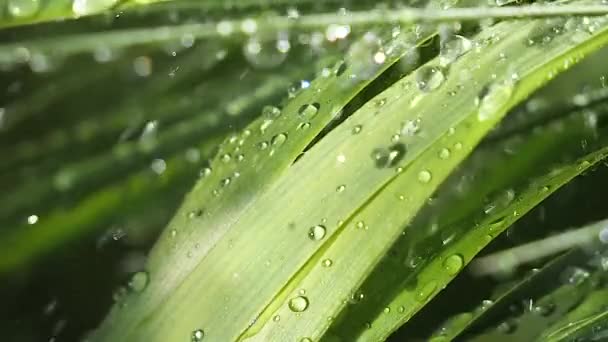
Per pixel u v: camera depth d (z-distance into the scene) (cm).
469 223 19
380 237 18
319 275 18
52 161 24
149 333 18
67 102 24
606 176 21
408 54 20
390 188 18
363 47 20
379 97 19
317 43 23
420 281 18
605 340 19
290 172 18
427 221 19
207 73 24
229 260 18
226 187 19
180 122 24
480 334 19
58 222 23
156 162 24
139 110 24
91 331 22
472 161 20
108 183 23
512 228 21
